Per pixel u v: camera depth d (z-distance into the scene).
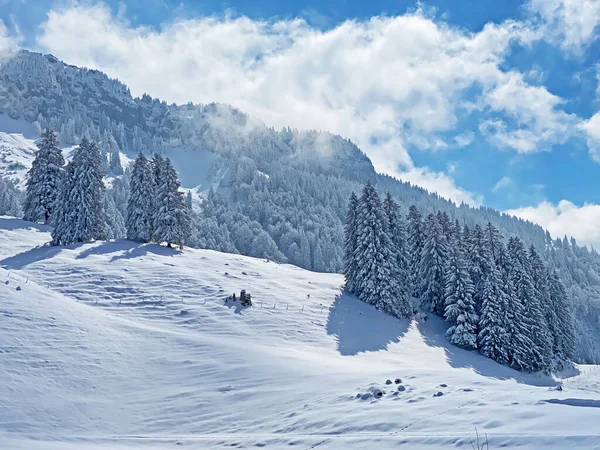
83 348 22.94
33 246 50.56
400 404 13.45
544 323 47.25
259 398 17.80
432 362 35.69
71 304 28.55
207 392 19.36
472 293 47.22
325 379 19.20
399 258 50.94
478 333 44.31
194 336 28.17
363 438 10.85
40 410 16.89
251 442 12.48
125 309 34.22
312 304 42.78
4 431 14.98
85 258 45.72
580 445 8.12
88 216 53.91
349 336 36.97
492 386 15.30
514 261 52.19
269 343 31.02
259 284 46.09
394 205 53.47
